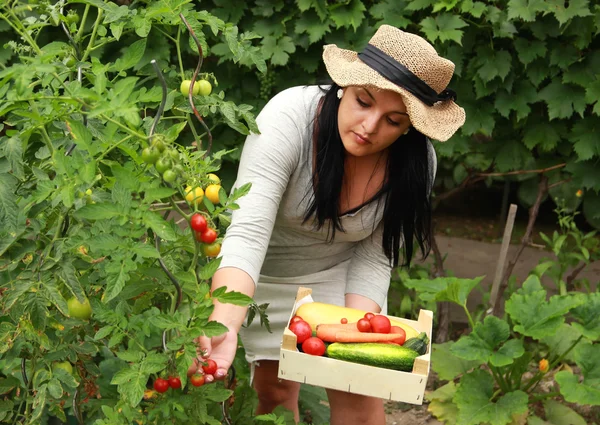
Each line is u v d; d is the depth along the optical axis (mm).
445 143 3662
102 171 1830
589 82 3475
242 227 1870
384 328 1855
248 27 3588
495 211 5906
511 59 3523
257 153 1965
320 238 2281
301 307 1970
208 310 1497
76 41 1907
